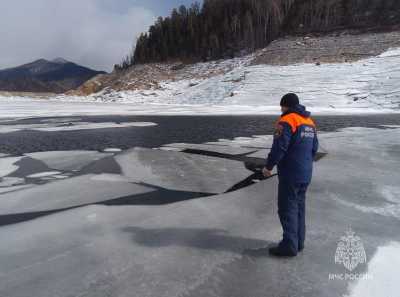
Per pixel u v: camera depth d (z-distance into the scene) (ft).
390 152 31.12
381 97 103.65
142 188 19.65
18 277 10.03
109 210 15.85
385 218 14.75
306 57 146.00
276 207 16.22
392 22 147.95
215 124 57.82
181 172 23.40
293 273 10.17
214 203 16.85
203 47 216.95
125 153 29.53
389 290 9.31
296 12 194.18
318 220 14.48
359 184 20.29
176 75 195.52
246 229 13.51
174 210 15.83
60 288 9.43
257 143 36.83
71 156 29.27
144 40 255.09
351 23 162.30
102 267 10.55
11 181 21.61
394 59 124.77
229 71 172.55
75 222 14.35
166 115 77.82
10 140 38.73
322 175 22.48
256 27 212.64
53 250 11.78
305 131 10.48
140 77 203.41
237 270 10.35
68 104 129.90
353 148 33.27
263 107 108.88
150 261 10.91
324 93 114.52
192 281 9.74
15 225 14.19
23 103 132.26
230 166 25.48
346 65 131.44
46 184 20.29
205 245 12.07
